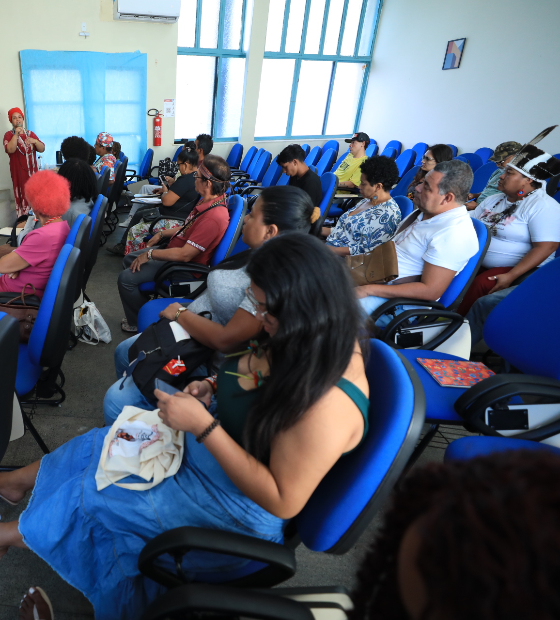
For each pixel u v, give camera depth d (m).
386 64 8.27
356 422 0.85
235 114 7.70
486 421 1.42
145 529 1.02
